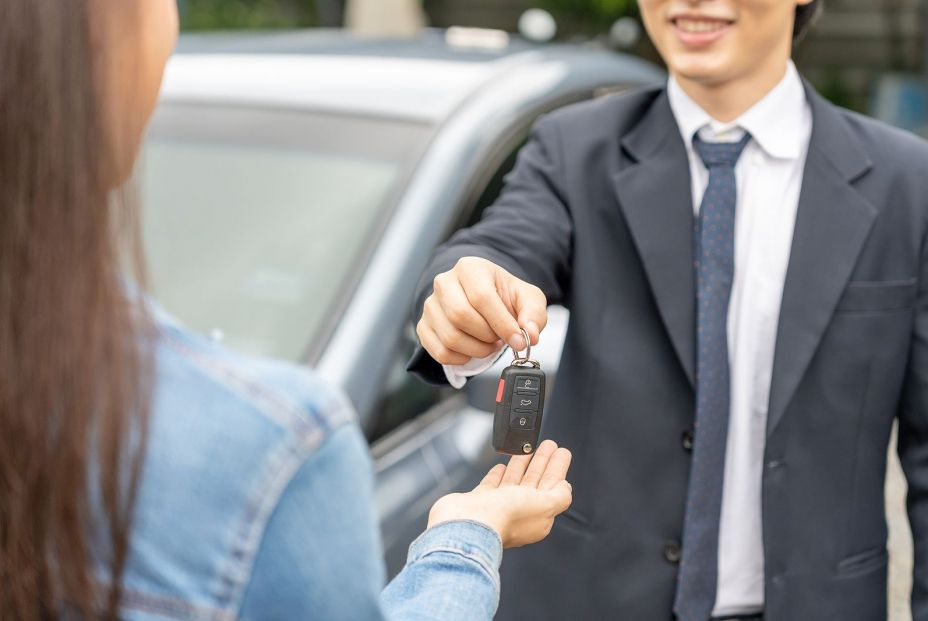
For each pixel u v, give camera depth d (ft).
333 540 2.54
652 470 5.03
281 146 8.55
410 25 19.92
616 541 5.07
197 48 10.48
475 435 7.89
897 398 5.12
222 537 2.48
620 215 5.20
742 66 4.99
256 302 7.54
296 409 2.56
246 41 10.98
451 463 7.56
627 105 5.48
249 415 2.54
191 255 7.95
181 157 8.62
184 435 2.51
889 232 5.01
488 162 8.38
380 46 10.61
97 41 2.51
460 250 4.89
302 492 2.53
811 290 4.91
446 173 8.04
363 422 6.91
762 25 4.94
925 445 5.16
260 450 2.52
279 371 2.64
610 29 28.99
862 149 5.11
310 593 2.51
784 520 4.96
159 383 2.55
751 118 5.11
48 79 2.41
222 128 8.80
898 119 31.09
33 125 2.41
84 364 2.43
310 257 7.74
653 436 5.01
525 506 3.45
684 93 5.22
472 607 3.06
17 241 2.41
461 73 9.41
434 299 4.30
